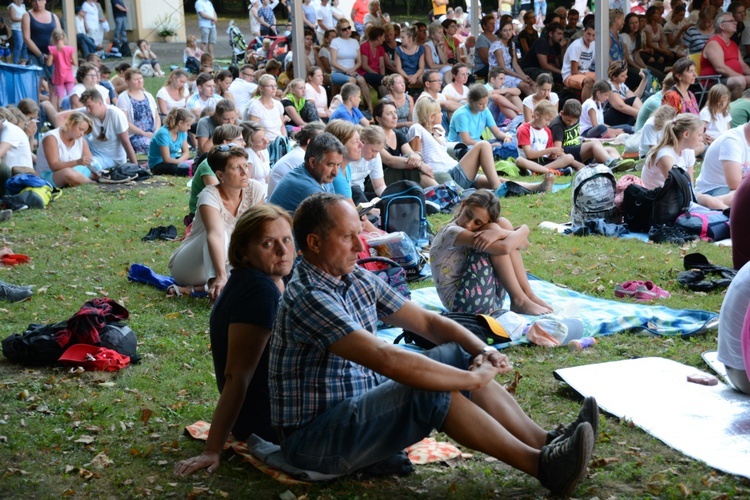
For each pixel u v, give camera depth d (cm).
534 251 756
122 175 1122
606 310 581
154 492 359
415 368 318
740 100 1169
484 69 1739
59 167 1083
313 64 1725
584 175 823
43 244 818
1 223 901
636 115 1395
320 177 630
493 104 1495
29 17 1616
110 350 505
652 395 440
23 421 429
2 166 1008
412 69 1662
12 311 613
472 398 351
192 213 804
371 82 1633
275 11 2548
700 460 374
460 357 346
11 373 496
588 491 351
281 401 345
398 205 760
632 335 545
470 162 979
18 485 367
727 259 712
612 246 765
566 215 898
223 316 369
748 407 424
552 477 333
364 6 2319
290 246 368
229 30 2312
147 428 424
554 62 1716
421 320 363
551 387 466
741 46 1598
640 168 1086
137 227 888
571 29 1897
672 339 536
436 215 916
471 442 334
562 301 598
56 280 696
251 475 367
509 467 375
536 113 1129
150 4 2744
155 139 1182
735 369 436
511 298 563
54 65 1616
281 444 352
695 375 461
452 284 556
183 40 2808
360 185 862
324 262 340
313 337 327
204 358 524
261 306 358
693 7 1705
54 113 1348
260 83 1258
